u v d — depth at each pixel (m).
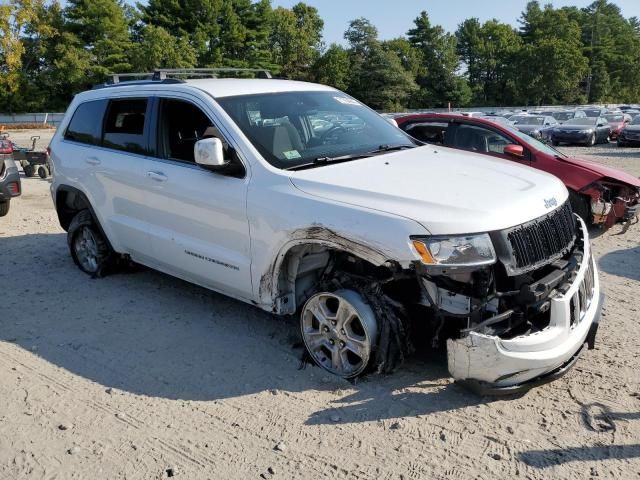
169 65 59.69
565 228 3.92
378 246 3.49
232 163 4.30
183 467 3.13
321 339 4.03
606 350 4.27
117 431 3.46
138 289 5.77
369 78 75.31
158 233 5.02
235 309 5.21
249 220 4.18
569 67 86.94
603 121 27.56
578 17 124.31
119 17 63.19
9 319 5.13
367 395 3.74
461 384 3.61
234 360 4.28
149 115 5.11
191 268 4.81
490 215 3.43
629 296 5.40
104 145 5.62
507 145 8.19
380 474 3.03
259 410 3.63
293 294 4.23
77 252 6.29
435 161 4.36
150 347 4.52
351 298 3.73
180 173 4.71
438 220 3.39
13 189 8.60
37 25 59.31
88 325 4.96
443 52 84.88
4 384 4.02
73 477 3.07
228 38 68.81
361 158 4.37
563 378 3.88
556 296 3.44
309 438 3.34
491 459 3.11
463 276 3.42
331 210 3.72
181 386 3.95
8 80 57.88
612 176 7.67
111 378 4.08
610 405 3.55
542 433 3.31
